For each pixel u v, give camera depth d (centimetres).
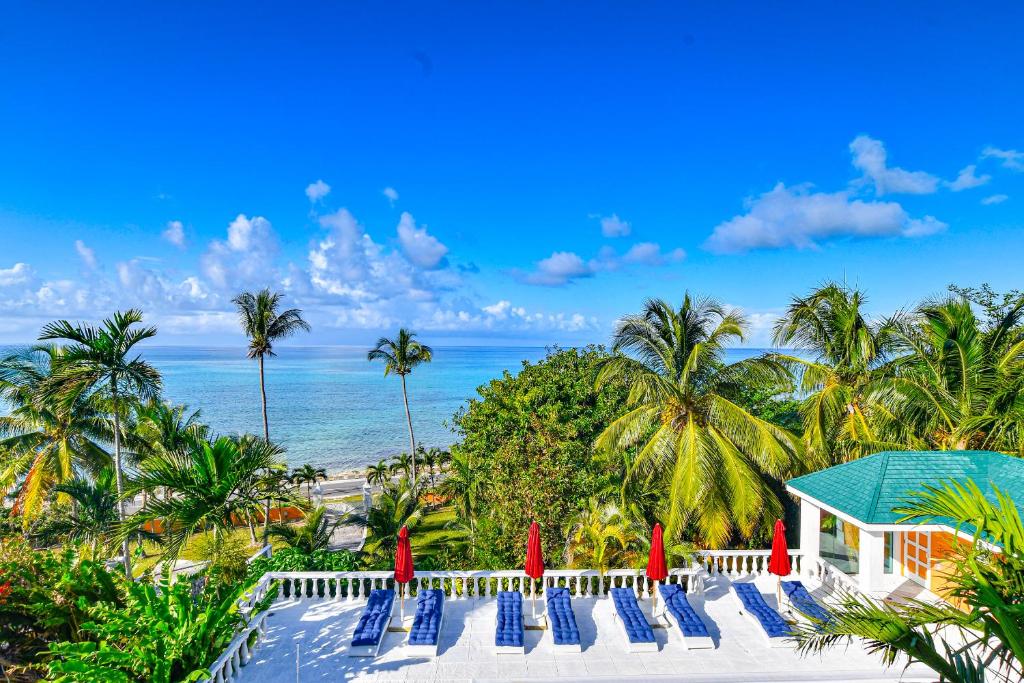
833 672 1202
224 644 1139
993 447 1858
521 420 2286
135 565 2750
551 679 1183
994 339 2019
